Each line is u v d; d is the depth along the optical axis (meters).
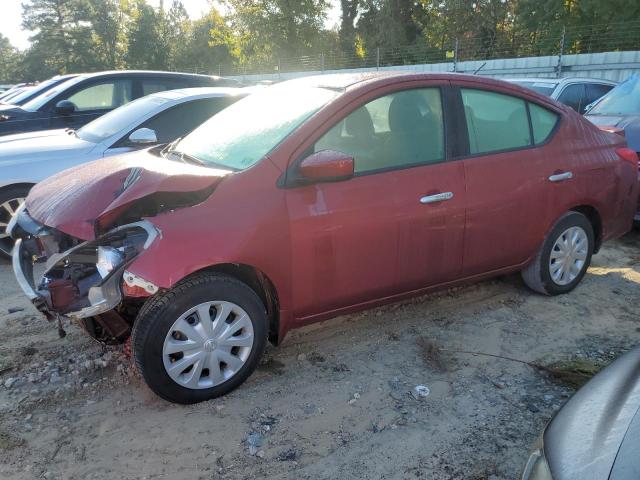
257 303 3.22
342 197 3.36
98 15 62.34
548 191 4.22
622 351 3.76
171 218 2.98
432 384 3.38
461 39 28.69
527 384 3.38
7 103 8.93
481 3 29.02
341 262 3.41
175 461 2.75
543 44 22.06
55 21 61.59
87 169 3.86
